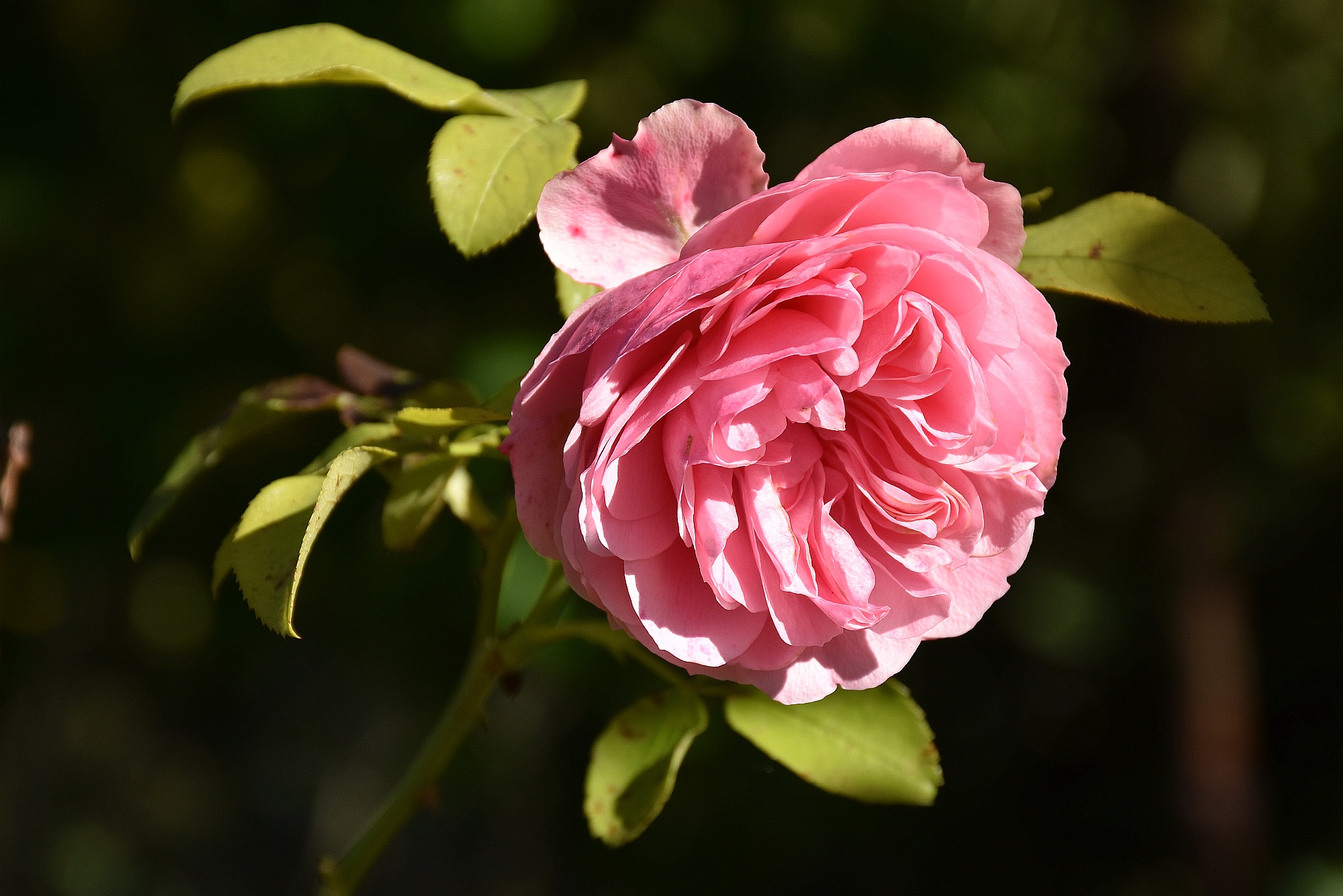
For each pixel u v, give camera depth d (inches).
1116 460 71.4
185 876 101.8
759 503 26.1
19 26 47.9
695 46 50.4
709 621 26.1
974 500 26.2
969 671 76.5
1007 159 56.3
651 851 61.8
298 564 25.9
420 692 55.6
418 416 26.4
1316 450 74.0
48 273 52.0
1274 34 58.5
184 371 51.3
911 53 50.9
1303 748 69.8
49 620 62.4
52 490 51.4
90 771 96.7
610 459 25.5
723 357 25.6
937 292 25.9
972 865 71.4
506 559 28.1
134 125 50.3
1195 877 61.2
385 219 48.8
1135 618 71.8
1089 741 73.1
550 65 48.0
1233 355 66.1
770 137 51.5
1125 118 59.6
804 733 27.9
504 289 48.4
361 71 27.0
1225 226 61.8
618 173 25.9
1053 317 25.9
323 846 102.1
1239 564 67.9
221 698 99.0
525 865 90.4
